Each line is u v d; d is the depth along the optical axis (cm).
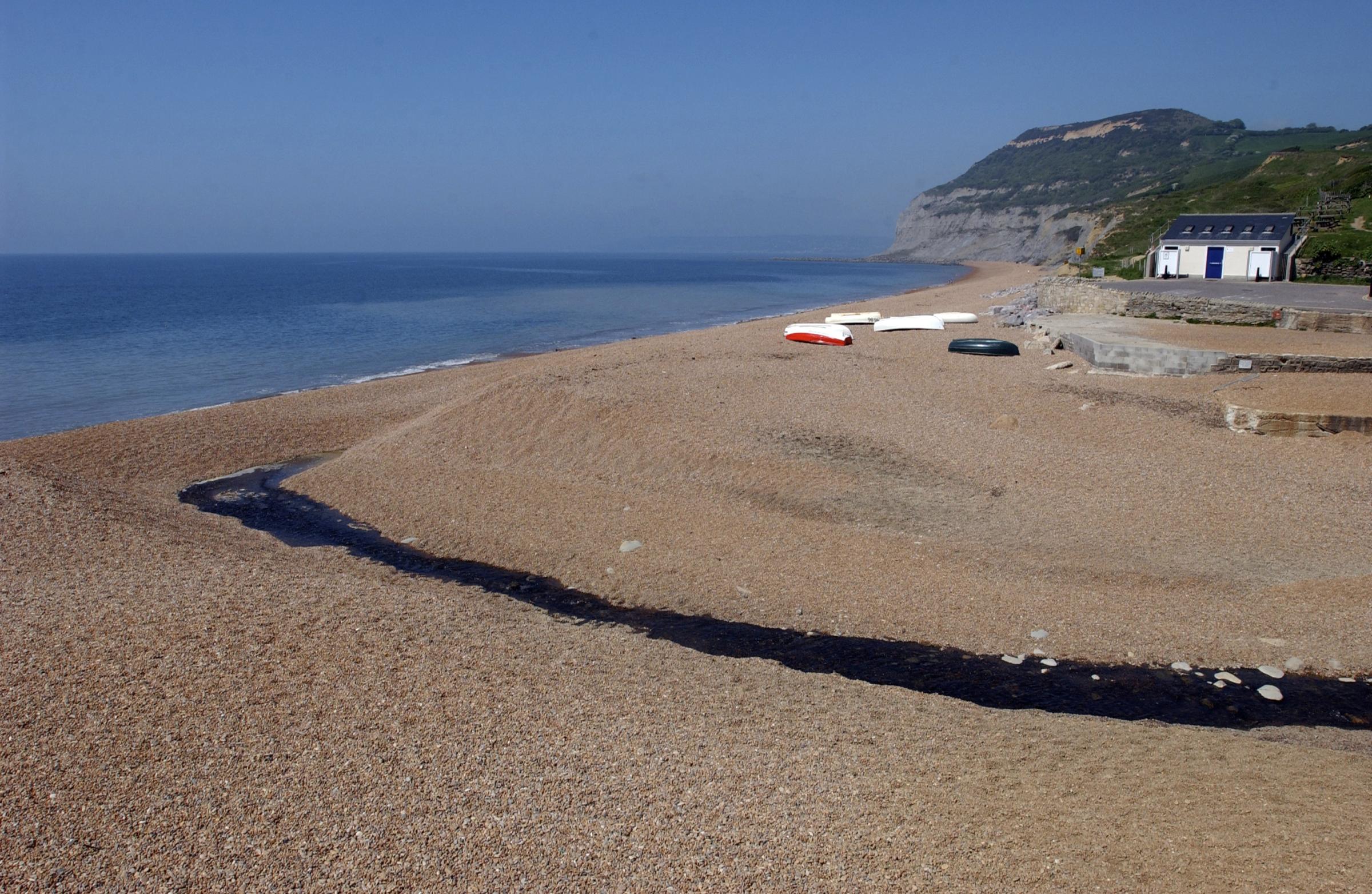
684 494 1436
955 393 1895
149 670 750
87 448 1831
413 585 1099
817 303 6162
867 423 1697
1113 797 621
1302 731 794
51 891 502
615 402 1792
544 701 747
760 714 760
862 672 916
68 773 607
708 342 2723
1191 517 1261
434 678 771
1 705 684
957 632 991
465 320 4928
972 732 745
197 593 930
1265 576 1092
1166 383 1869
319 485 1588
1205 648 941
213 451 1852
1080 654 941
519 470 1595
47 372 3022
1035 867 532
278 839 549
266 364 3194
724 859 541
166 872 520
